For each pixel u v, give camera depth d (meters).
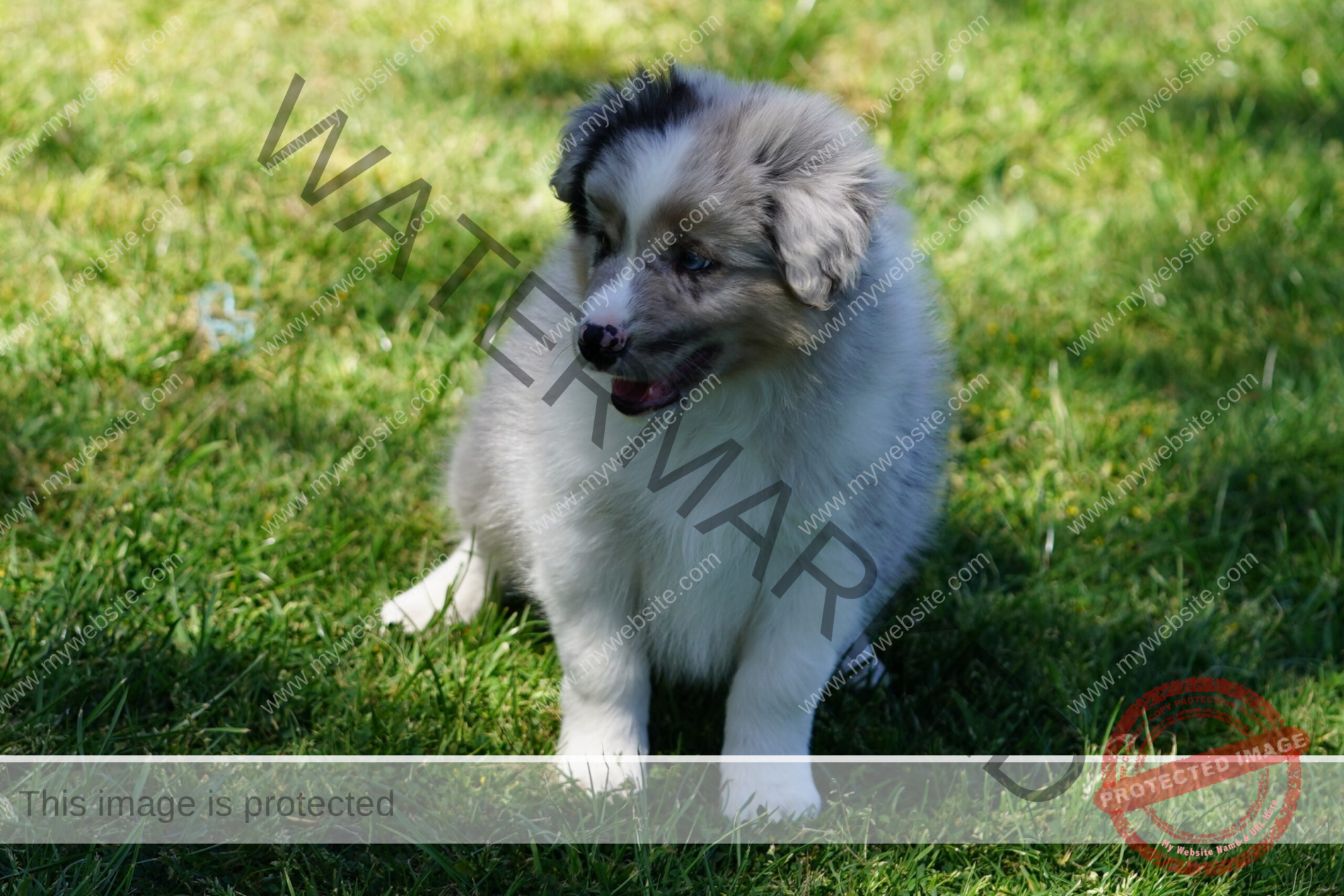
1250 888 2.33
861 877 2.29
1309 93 5.38
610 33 5.23
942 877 2.30
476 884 2.18
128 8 4.90
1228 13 5.88
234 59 4.73
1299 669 2.96
